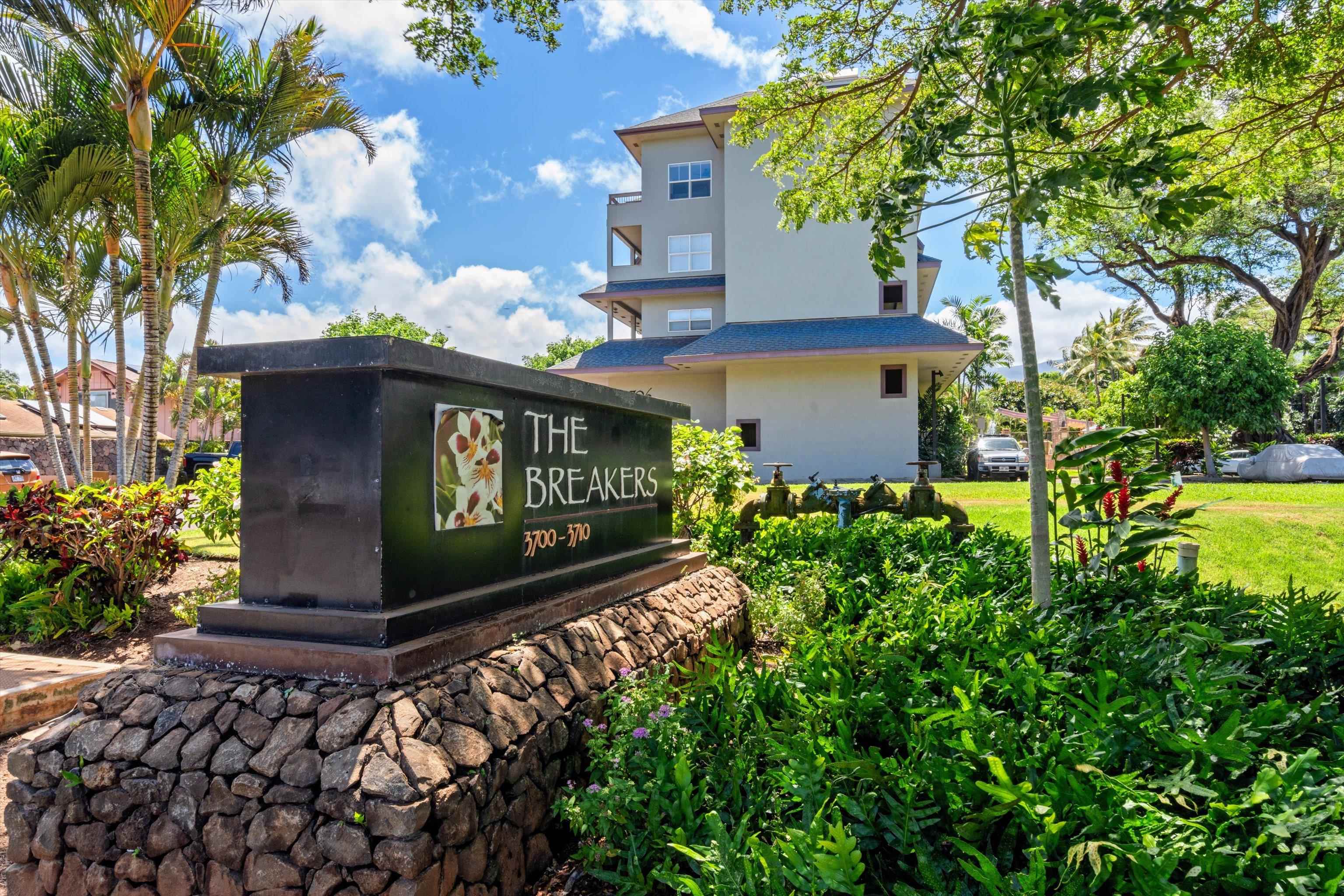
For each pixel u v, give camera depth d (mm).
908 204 3844
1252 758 2121
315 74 11023
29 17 9312
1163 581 4215
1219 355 20906
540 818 2543
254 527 2678
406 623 2482
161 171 11258
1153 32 3148
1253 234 27266
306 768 2135
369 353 2420
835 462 22125
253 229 12578
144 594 6695
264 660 2475
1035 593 3725
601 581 3912
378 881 1977
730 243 23891
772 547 6227
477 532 2998
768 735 2475
